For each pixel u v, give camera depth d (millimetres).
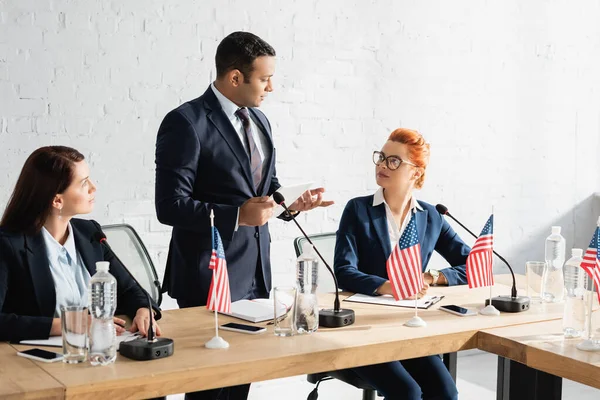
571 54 4449
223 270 1994
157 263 3520
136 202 3451
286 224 3793
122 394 1665
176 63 3471
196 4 3490
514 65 4285
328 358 1917
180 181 2471
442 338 2088
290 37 3707
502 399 2705
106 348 1759
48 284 2104
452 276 2764
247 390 2695
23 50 3193
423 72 4035
